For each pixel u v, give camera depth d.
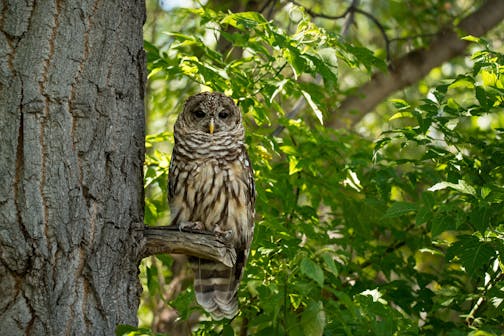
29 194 6.28
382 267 10.62
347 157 11.37
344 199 10.62
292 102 13.78
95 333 6.43
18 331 6.15
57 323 6.25
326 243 10.12
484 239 7.93
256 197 9.66
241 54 13.00
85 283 6.45
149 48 9.59
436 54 15.78
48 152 6.38
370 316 7.34
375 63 9.75
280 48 8.67
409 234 11.02
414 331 7.83
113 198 6.71
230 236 8.57
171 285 13.49
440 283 10.14
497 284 8.20
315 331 6.41
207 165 8.64
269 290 7.46
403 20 16.66
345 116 15.51
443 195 10.11
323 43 9.27
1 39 6.45
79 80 6.55
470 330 8.47
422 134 8.98
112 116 6.75
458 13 17.33
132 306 6.84
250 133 9.75
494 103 8.95
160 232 7.17
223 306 8.50
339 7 18.03
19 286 6.21
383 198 9.92
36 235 6.25
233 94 9.45
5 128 6.34
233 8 14.90
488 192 7.86
